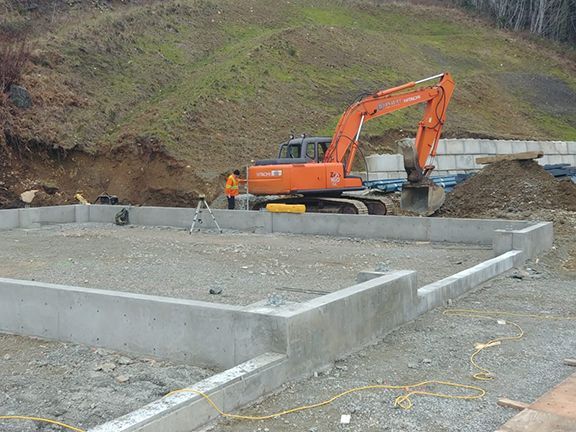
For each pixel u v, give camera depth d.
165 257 13.29
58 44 29.77
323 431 4.81
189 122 25.75
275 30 38.81
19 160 24.06
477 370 6.09
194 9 38.19
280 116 28.58
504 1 55.25
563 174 23.95
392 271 8.09
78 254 13.91
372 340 6.98
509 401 5.21
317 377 5.94
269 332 5.84
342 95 32.06
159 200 23.28
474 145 26.95
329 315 6.27
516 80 40.81
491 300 8.95
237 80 29.53
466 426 4.84
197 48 34.59
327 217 16.55
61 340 7.45
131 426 4.36
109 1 38.28
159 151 23.95
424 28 48.62
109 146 25.06
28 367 6.66
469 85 37.47
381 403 5.31
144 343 6.82
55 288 7.46
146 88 29.50
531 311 8.34
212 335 6.30
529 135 33.81
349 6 49.19
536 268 11.16
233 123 26.86
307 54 35.03
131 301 6.88
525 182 19.56
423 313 8.16
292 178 18.22
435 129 19.09
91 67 29.39
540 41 49.69
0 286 7.90
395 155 24.55
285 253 13.66
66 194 23.94
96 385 6.05
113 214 20.75
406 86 18.91
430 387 5.66
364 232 15.98
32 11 34.50
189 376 6.14
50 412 5.47
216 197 22.48
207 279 10.72
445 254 13.23
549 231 12.99
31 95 25.92
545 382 5.77
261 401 5.38
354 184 18.83
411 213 18.78
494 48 45.91
